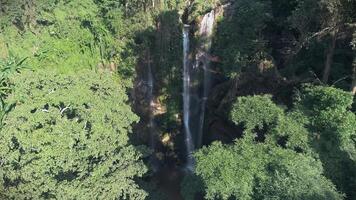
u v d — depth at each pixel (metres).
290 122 19.42
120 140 21.53
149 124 34.12
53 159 19.75
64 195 19.41
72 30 30.61
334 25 22.59
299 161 17.55
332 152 19.16
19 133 19.97
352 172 19.25
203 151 19.50
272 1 32.22
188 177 20.58
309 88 22.70
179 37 31.98
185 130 34.66
